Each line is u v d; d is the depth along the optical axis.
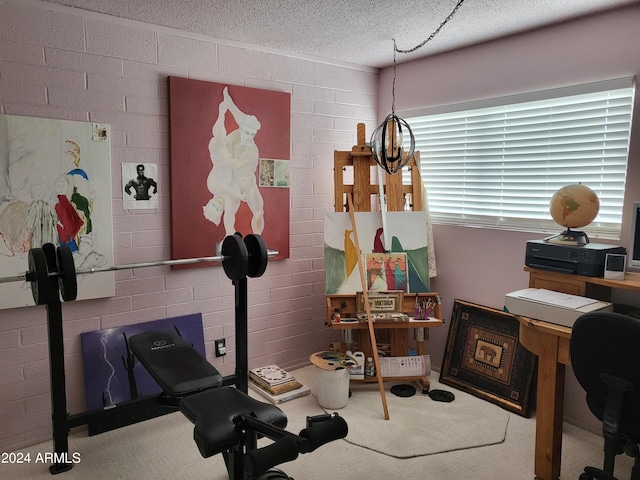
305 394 3.18
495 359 3.10
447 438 2.62
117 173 2.75
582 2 2.43
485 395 3.08
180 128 2.93
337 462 2.41
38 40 2.43
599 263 2.31
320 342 3.83
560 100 2.81
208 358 3.21
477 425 2.75
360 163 3.38
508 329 3.08
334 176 3.45
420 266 3.27
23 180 2.45
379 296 3.17
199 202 3.05
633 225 2.27
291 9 2.54
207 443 1.66
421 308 3.21
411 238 3.29
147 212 2.89
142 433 2.72
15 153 2.41
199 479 2.29
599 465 2.39
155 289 2.96
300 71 3.47
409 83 3.68
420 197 3.39
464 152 3.38
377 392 3.22
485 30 2.89
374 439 2.61
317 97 3.58
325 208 3.74
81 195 2.62
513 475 2.30
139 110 2.79
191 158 2.99
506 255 3.12
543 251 2.51
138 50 2.75
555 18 2.67
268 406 1.93
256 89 3.22
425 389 3.20
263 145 3.30
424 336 3.27
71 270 2.06
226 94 3.09
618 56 2.52
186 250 3.04
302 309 3.69
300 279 3.65
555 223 2.89
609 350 1.79
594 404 1.98
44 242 2.53
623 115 2.56
